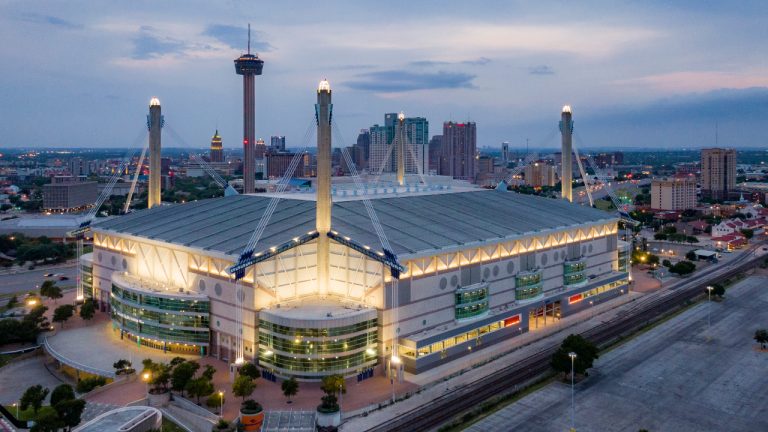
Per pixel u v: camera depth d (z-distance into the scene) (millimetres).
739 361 154250
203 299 157250
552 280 198500
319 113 154750
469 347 160500
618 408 126500
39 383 147750
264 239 154625
